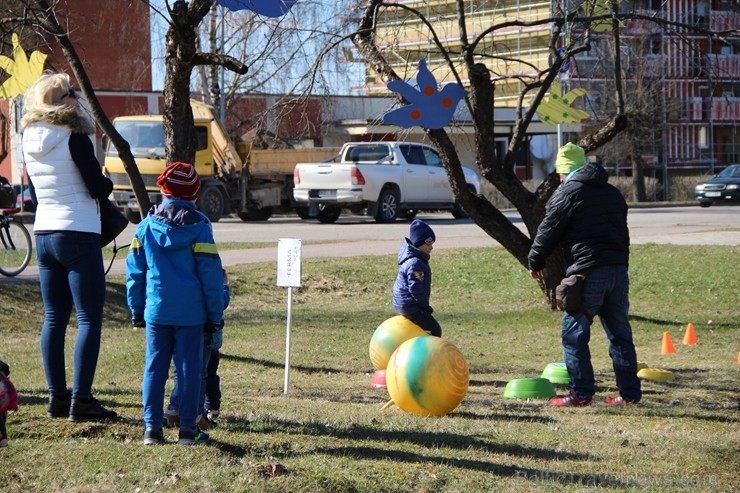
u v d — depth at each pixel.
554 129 35.22
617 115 13.27
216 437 6.26
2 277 16.23
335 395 9.34
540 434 7.09
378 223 28.69
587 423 7.64
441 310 16.25
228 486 5.14
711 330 14.48
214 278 5.86
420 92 9.30
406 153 29.45
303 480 5.29
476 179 31.12
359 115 31.33
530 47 20.88
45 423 6.31
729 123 45.16
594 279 8.41
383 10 13.23
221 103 30.75
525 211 13.77
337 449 6.15
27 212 33.88
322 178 28.45
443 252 19.88
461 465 5.95
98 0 29.78
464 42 13.40
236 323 14.38
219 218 29.05
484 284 17.69
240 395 9.11
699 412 8.30
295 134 13.32
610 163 47.88
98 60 35.81
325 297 17.06
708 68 13.10
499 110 35.19
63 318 6.54
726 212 33.16
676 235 22.86
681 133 49.75
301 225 28.02
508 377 10.84
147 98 36.91
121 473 5.35
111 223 6.64
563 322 8.62
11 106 12.86
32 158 6.32
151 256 5.86
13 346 12.23
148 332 5.95
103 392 8.68
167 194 5.92
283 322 14.59
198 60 9.99
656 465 6.26
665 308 16.05
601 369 11.34
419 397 7.81
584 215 8.38
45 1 10.34
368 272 18.25
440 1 14.64
